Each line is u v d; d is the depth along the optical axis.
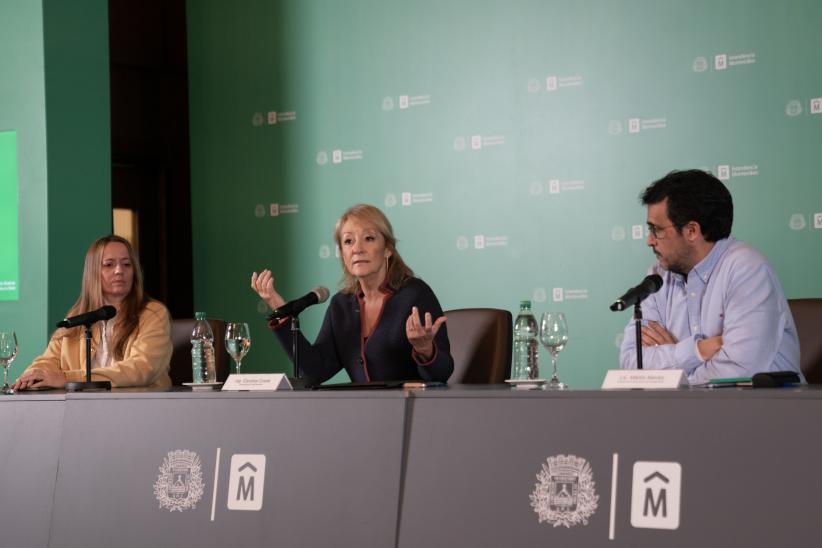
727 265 2.77
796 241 4.88
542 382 2.38
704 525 1.77
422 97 5.77
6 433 2.60
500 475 1.97
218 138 6.38
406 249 5.79
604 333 5.26
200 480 2.29
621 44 5.27
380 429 2.11
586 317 5.31
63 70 5.26
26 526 2.52
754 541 1.72
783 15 4.92
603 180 5.29
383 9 5.89
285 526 2.17
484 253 5.57
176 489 2.32
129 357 3.59
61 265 5.19
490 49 5.59
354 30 5.98
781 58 4.92
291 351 3.06
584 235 5.32
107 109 5.47
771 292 2.69
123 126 6.43
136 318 3.69
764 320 2.64
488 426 2.00
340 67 6.02
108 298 3.76
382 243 3.27
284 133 6.19
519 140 5.50
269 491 2.21
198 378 3.29
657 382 2.02
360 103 5.96
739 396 1.78
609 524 1.85
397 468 2.07
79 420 2.50
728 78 5.03
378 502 2.08
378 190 5.89
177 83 6.69
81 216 5.30
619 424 1.88
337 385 2.59
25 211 5.19
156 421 2.38
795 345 2.72
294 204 6.15
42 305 5.13
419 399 2.09
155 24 6.60
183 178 6.71
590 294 5.30
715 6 5.05
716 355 2.66
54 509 2.48
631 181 5.22
